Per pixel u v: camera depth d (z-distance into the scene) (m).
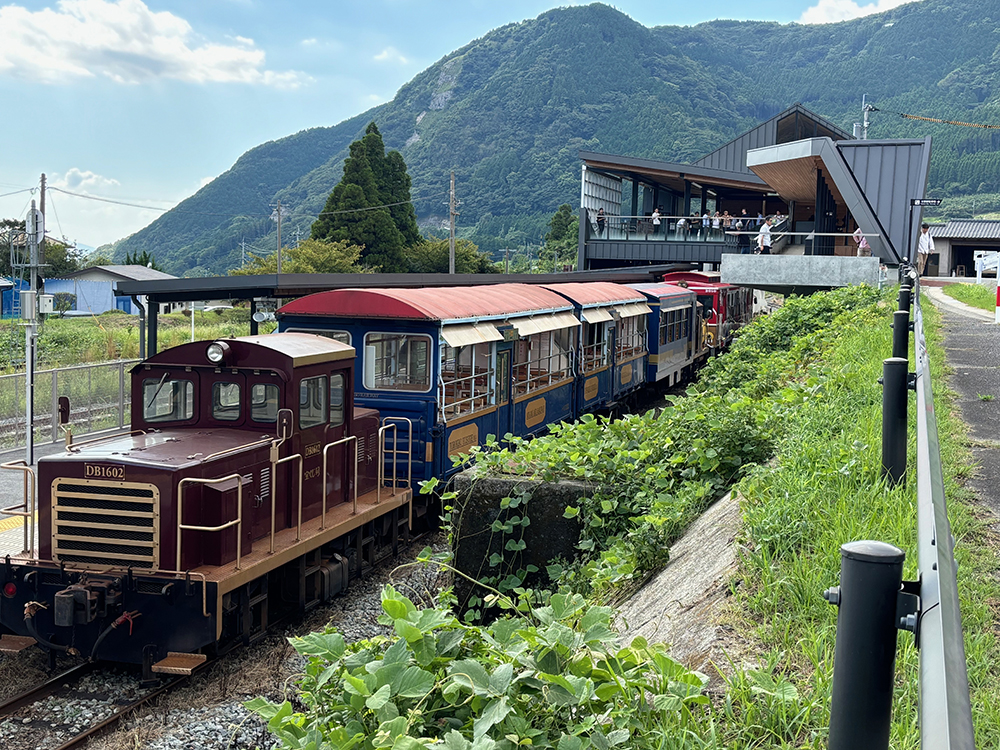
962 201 143.50
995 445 6.94
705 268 40.81
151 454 8.05
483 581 8.20
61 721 7.21
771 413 8.51
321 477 9.95
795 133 47.69
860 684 2.14
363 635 9.06
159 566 7.84
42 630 8.04
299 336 10.29
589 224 40.41
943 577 1.87
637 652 3.78
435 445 11.71
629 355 20.84
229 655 8.52
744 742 3.43
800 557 4.78
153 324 17.34
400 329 11.66
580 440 8.61
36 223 17.69
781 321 20.08
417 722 3.47
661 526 6.89
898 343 7.24
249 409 9.27
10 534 10.54
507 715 3.28
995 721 3.04
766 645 4.19
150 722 7.09
